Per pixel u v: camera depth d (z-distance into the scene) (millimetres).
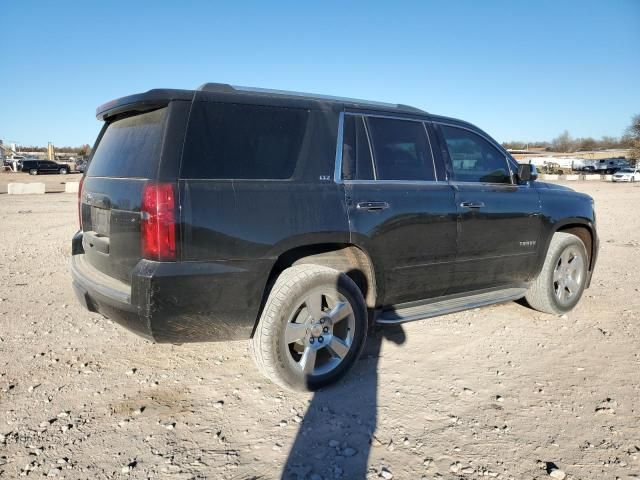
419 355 4102
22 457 2682
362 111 3814
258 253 3125
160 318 2914
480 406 3270
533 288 5035
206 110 3129
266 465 2635
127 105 3205
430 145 4184
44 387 3477
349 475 2555
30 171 54094
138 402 3289
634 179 47781
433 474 2568
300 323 3322
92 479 2514
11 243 9461
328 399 3346
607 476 2568
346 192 3537
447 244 4102
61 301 5500
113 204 3248
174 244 2883
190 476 2539
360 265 3766
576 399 3379
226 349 4199
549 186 5180
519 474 2574
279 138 3361
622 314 5250
